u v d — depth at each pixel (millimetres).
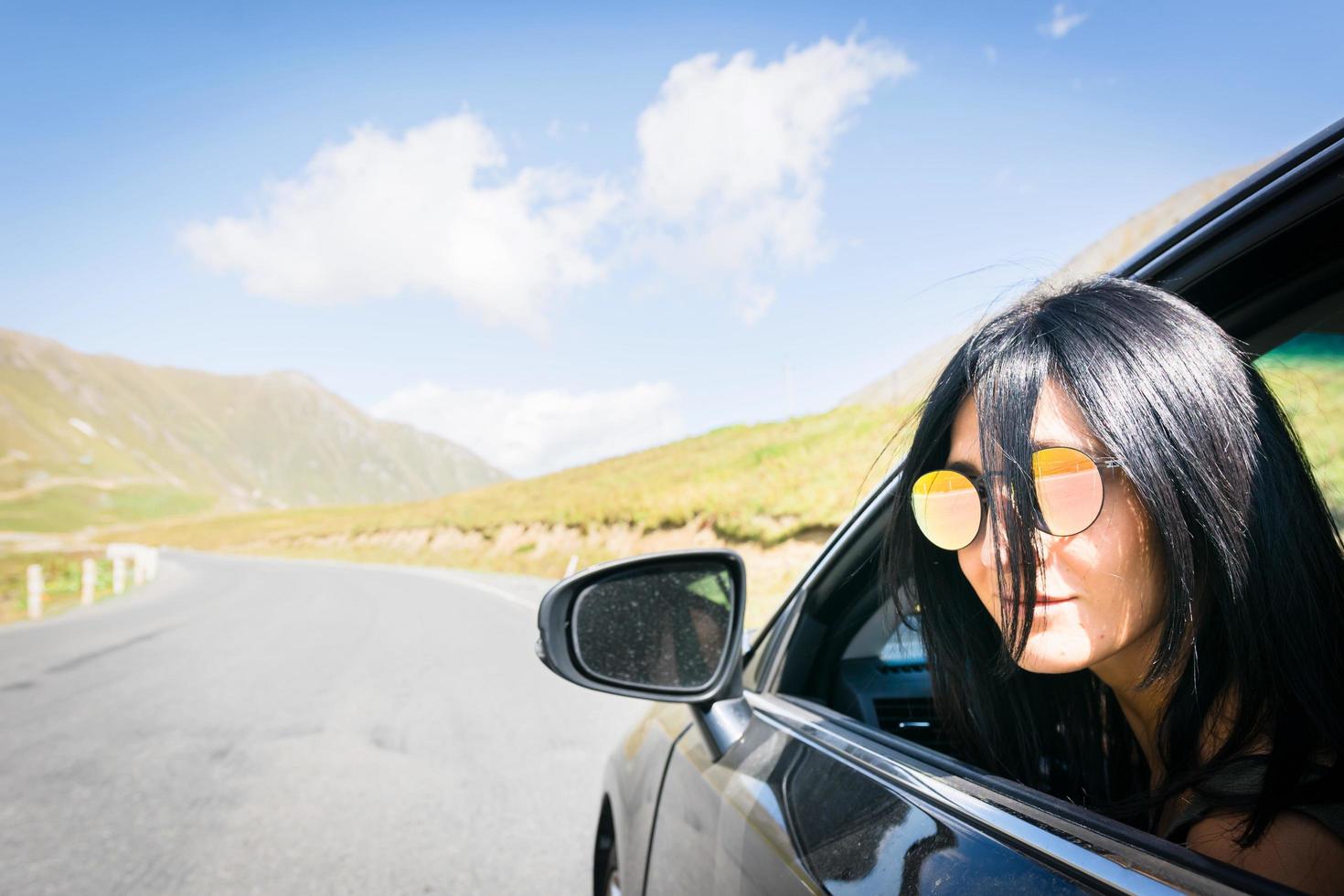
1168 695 666
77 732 6625
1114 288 675
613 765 2295
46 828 4430
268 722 6730
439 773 5191
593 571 1513
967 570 710
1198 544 605
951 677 949
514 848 3977
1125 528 599
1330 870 556
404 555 45438
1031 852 714
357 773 5238
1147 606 608
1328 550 626
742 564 1622
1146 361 608
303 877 3717
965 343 704
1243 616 588
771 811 1175
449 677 8469
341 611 16625
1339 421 1153
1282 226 788
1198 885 567
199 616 16703
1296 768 595
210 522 140500
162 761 5695
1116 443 585
